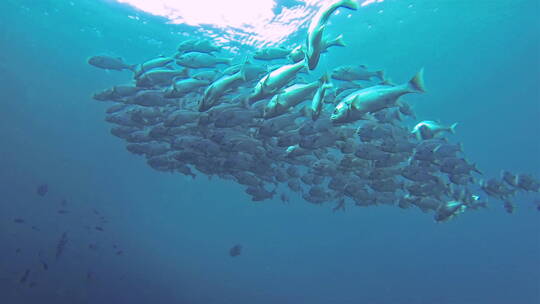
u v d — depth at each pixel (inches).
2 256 800.3
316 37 114.9
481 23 664.4
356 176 354.6
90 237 1206.3
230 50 696.4
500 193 338.0
